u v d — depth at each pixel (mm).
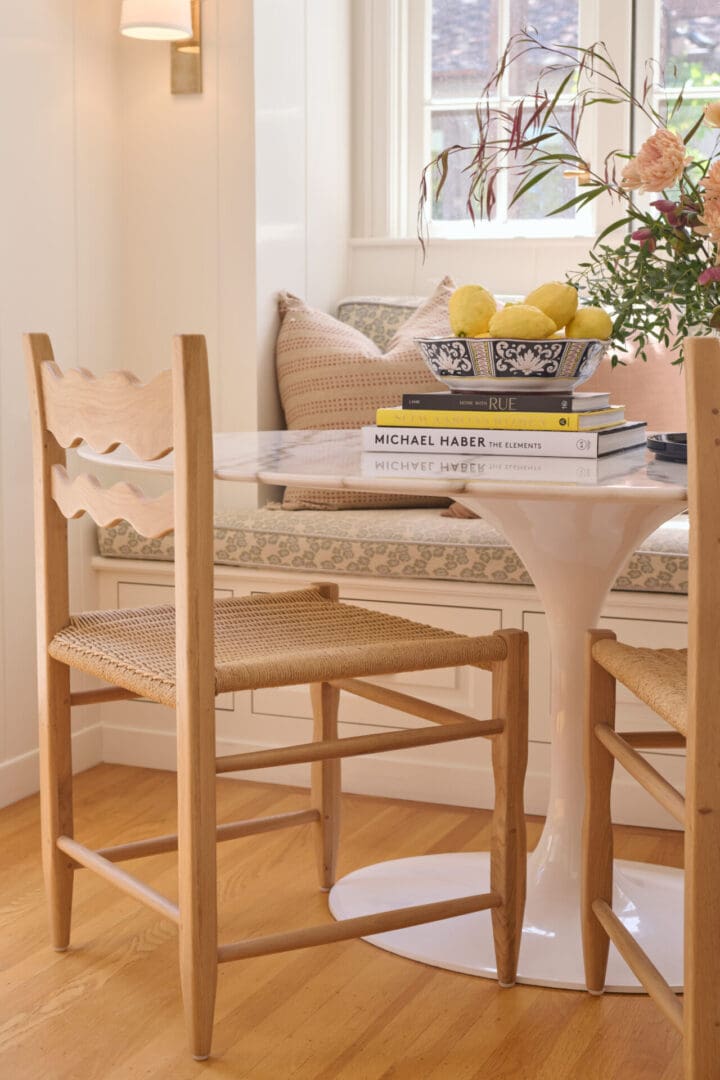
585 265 1919
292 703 2793
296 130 3197
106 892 2207
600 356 1842
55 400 1844
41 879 2266
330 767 2172
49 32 2764
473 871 2199
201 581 1574
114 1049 1685
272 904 2152
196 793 1600
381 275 3564
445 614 2613
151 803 2686
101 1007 1798
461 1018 1766
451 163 3568
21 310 2699
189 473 1550
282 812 2625
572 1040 1708
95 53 2936
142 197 3053
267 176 3043
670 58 3342
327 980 1881
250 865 2328
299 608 2014
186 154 3012
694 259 1783
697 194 1754
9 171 2654
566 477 1508
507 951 1835
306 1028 1740
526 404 1749
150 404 1608
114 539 2896
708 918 1351
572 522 1844
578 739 2004
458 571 2590
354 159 3598
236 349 3027
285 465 1652
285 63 3119
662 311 1839
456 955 1926
